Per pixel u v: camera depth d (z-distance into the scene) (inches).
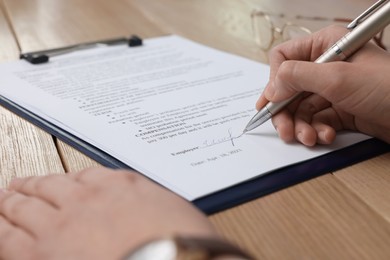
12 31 33.3
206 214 13.8
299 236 13.0
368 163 16.4
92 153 16.9
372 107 16.1
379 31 16.7
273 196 14.7
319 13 34.9
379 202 14.4
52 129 18.8
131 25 34.6
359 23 17.1
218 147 17.1
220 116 19.6
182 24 34.9
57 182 13.4
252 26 34.0
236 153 16.7
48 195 12.9
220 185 14.8
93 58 27.4
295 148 17.0
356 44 16.7
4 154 17.3
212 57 27.5
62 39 31.5
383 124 16.6
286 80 16.8
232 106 20.6
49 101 21.2
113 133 18.2
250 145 17.2
